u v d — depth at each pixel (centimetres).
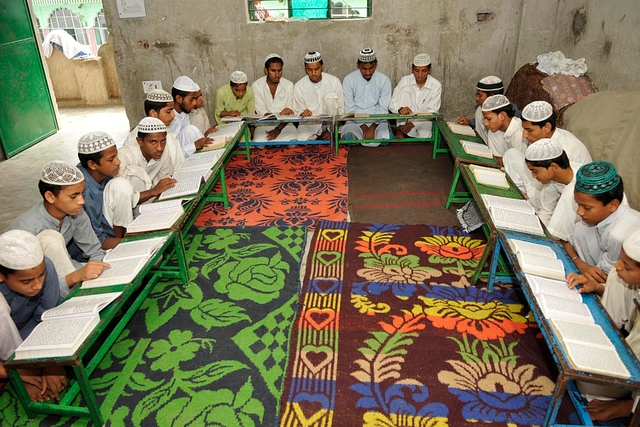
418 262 373
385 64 651
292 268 369
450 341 292
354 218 446
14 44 684
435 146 579
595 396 233
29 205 522
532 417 241
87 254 321
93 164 324
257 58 650
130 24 636
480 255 381
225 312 321
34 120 728
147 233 319
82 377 222
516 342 291
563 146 368
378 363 276
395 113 621
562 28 594
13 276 226
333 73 658
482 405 248
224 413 246
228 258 383
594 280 259
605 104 425
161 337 301
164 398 257
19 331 267
